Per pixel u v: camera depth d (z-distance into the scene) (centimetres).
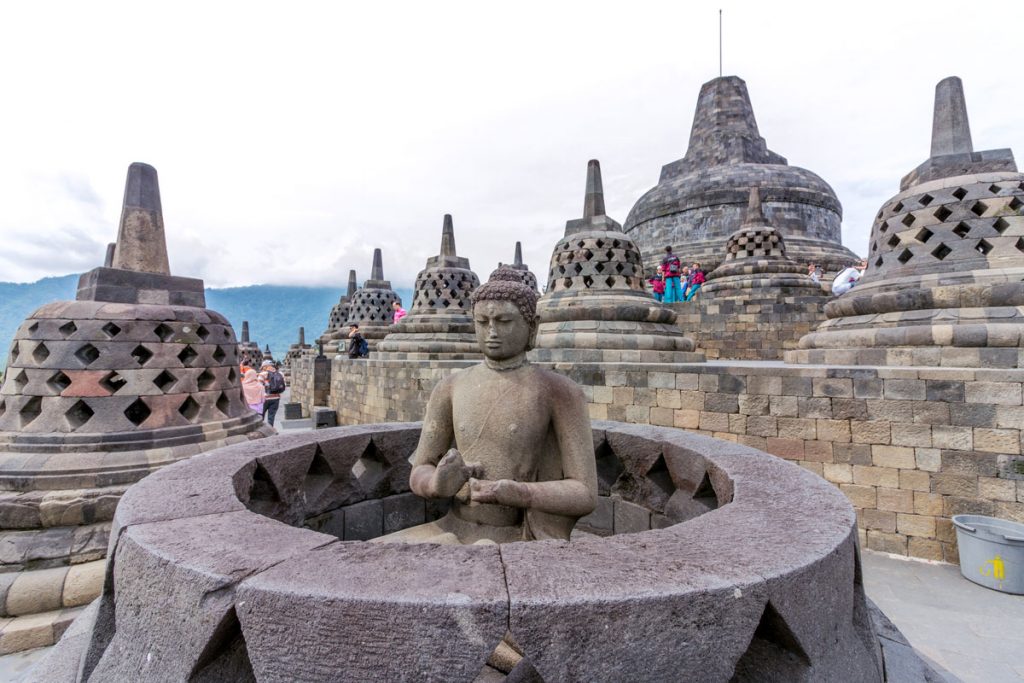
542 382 312
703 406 768
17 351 555
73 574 449
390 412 1380
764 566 178
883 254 863
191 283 661
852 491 651
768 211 2561
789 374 698
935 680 254
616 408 845
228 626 169
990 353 658
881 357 754
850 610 204
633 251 1122
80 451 516
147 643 181
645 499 410
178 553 184
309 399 2114
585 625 155
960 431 589
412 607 154
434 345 1536
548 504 276
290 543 193
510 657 235
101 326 550
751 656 193
